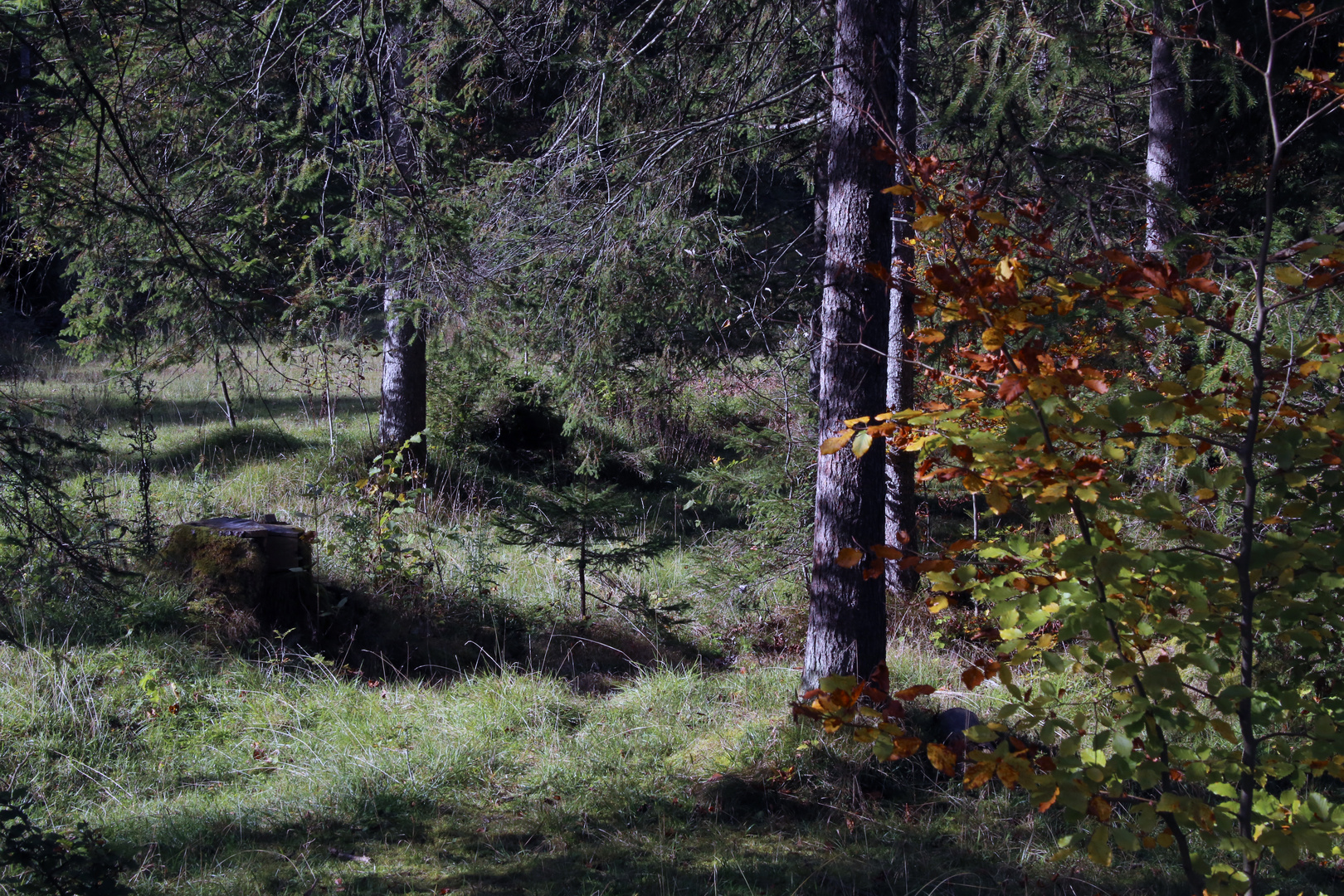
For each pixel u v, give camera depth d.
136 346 8.95
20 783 5.12
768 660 7.75
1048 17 5.50
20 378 14.66
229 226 6.67
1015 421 2.21
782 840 5.00
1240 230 8.12
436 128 8.13
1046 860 4.71
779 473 8.95
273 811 5.17
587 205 7.96
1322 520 2.36
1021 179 6.24
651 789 5.51
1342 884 4.49
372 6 6.43
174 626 6.81
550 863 4.70
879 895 4.43
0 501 4.43
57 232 4.93
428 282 7.95
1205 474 2.32
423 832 5.04
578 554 9.49
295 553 7.51
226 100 5.77
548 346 9.00
